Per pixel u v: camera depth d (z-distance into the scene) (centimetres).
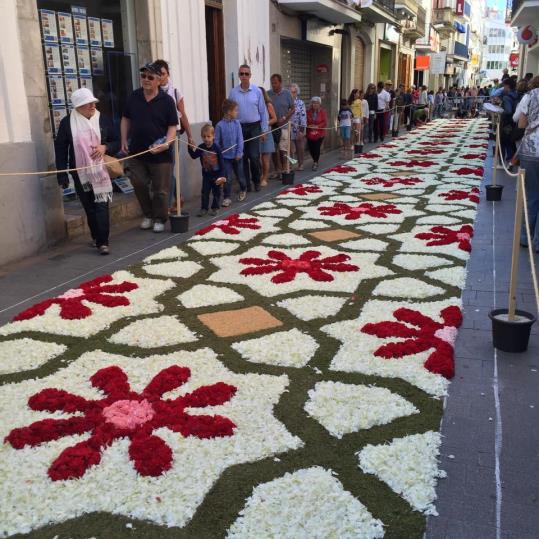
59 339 400
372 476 257
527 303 461
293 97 1148
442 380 338
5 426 296
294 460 268
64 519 234
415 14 2969
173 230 707
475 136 1973
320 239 661
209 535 225
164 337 399
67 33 732
